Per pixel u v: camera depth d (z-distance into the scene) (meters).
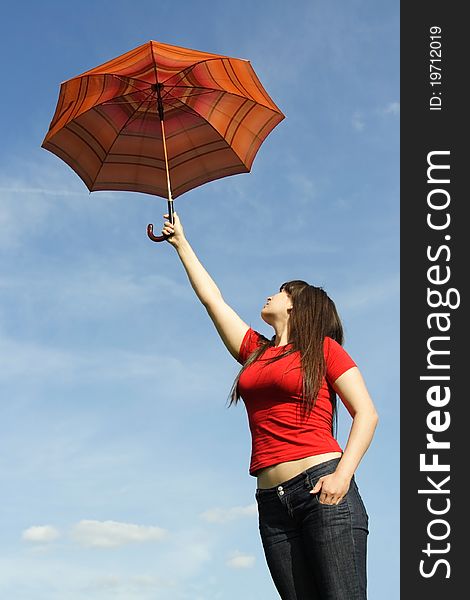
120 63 4.47
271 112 4.62
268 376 3.69
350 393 3.65
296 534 3.56
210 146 4.74
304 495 3.51
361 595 3.43
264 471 3.65
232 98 4.56
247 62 4.57
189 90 4.54
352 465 3.46
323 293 3.97
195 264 4.36
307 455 3.56
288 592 3.55
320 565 3.44
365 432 3.56
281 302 3.97
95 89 4.50
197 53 4.50
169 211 4.44
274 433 3.64
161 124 4.62
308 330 3.80
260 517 3.68
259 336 4.12
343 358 3.72
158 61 4.37
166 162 4.52
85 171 4.78
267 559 3.62
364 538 3.50
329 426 3.68
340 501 3.47
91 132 4.64
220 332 4.21
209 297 4.26
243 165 4.80
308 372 3.65
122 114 4.61
